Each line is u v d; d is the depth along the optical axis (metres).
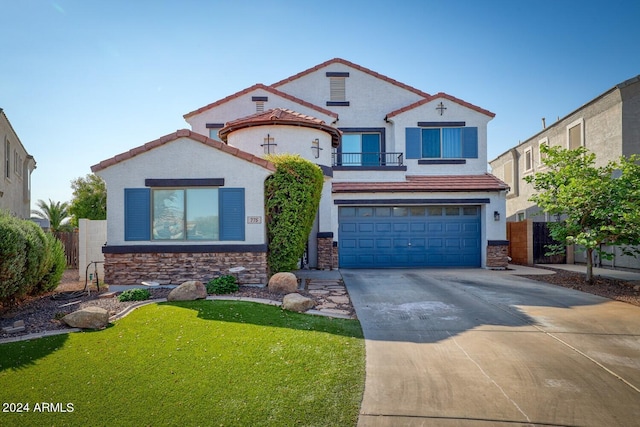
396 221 16.44
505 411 4.29
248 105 18.12
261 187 10.91
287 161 11.37
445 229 16.52
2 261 7.84
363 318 7.86
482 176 17.64
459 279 12.80
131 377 5.02
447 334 6.87
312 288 11.01
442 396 4.60
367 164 18.94
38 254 9.32
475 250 16.52
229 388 4.71
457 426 4.00
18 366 5.39
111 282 10.70
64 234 17.81
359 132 19.08
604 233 11.04
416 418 4.14
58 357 5.69
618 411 4.30
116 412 4.21
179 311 7.97
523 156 23.34
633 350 6.16
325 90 19.30
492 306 8.94
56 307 8.66
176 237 10.85
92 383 4.87
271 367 5.29
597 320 7.80
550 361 5.68
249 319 7.47
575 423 4.07
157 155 10.82
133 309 8.31
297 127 13.74
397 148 18.25
